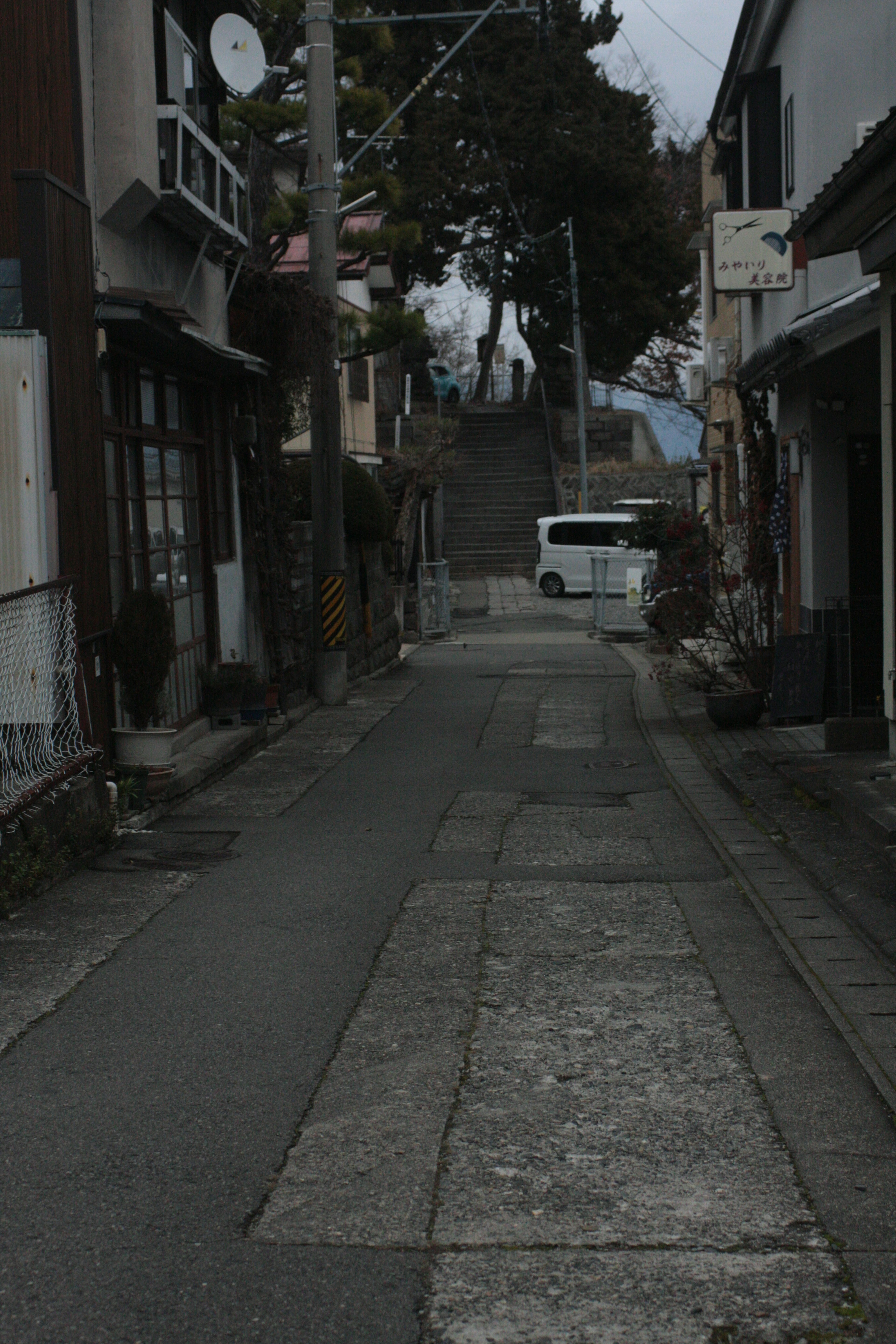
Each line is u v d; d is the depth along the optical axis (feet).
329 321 49.49
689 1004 17.67
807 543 43.39
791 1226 11.80
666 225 132.87
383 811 31.96
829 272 43.55
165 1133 13.85
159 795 31.14
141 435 35.50
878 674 41.81
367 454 101.76
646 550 83.76
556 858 26.61
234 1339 10.18
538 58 128.67
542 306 136.26
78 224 28.86
